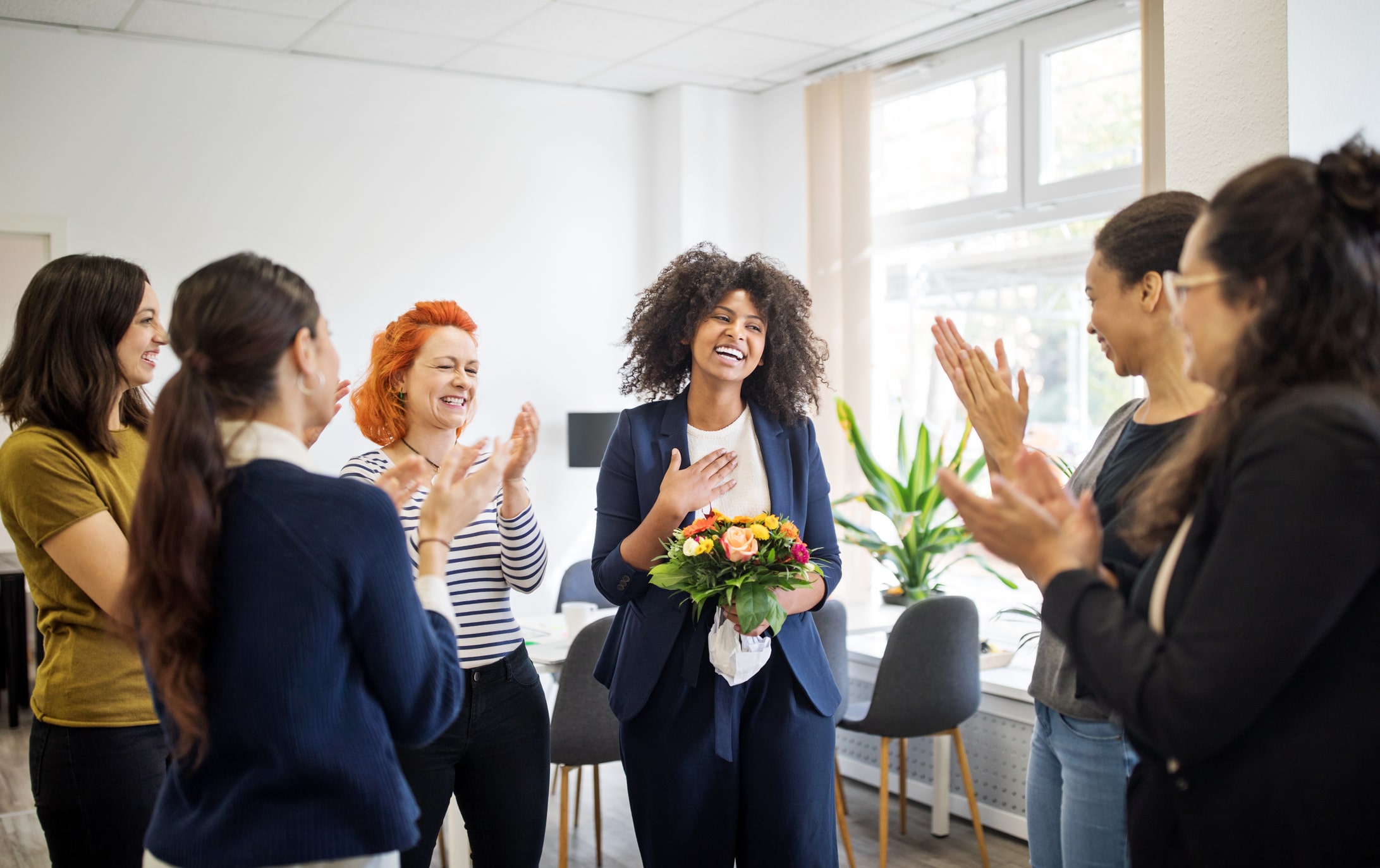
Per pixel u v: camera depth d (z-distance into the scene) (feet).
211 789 4.00
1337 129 6.25
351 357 16.31
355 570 3.94
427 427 7.07
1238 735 3.16
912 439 17.57
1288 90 6.24
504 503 6.70
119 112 14.83
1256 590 2.97
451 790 6.55
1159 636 3.25
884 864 10.68
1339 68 6.26
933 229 16.40
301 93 15.96
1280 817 3.16
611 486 7.01
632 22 14.80
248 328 3.94
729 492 6.86
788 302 7.00
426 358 6.94
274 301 4.02
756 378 7.18
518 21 14.67
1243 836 3.23
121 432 5.84
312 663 3.90
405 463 4.87
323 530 3.92
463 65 16.70
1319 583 2.92
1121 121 13.73
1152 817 3.59
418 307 7.16
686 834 6.44
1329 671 3.13
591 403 18.28
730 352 6.73
